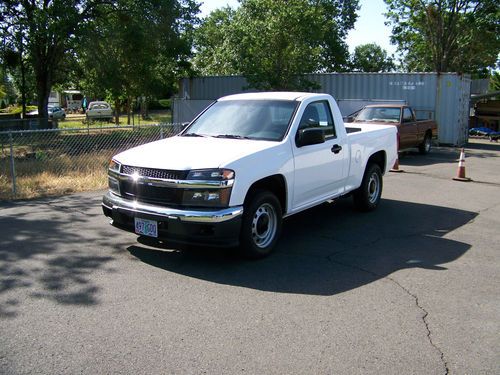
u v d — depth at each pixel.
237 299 4.44
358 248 6.07
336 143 6.80
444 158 16.33
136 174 5.31
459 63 38.53
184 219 4.95
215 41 38.41
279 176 5.71
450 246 6.22
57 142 14.21
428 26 33.06
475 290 4.75
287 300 4.43
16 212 7.66
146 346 3.57
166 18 24.05
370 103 19.89
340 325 3.96
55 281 4.80
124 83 26.53
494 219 7.72
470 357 3.50
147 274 5.02
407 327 3.94
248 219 5.28
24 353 3.44
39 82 26.45
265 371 3.27
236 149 5.44
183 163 5.12
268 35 21.34
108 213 5.68
